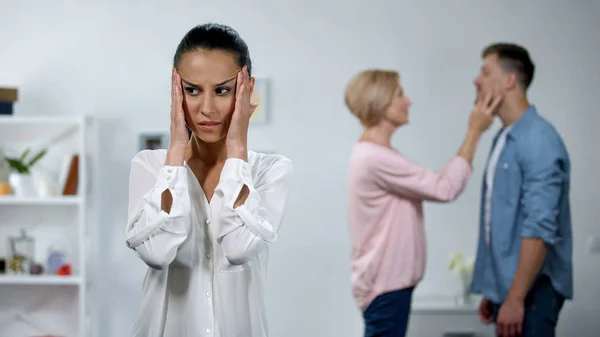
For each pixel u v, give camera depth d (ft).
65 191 13.91
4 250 14.43
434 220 14.39
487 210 11.64
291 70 14.49
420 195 11.84
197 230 4.83
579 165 14.53
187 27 14.65
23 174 14.16
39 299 14.47
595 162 14.53
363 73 12.19
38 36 14.71
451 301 13.60
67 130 14.56
